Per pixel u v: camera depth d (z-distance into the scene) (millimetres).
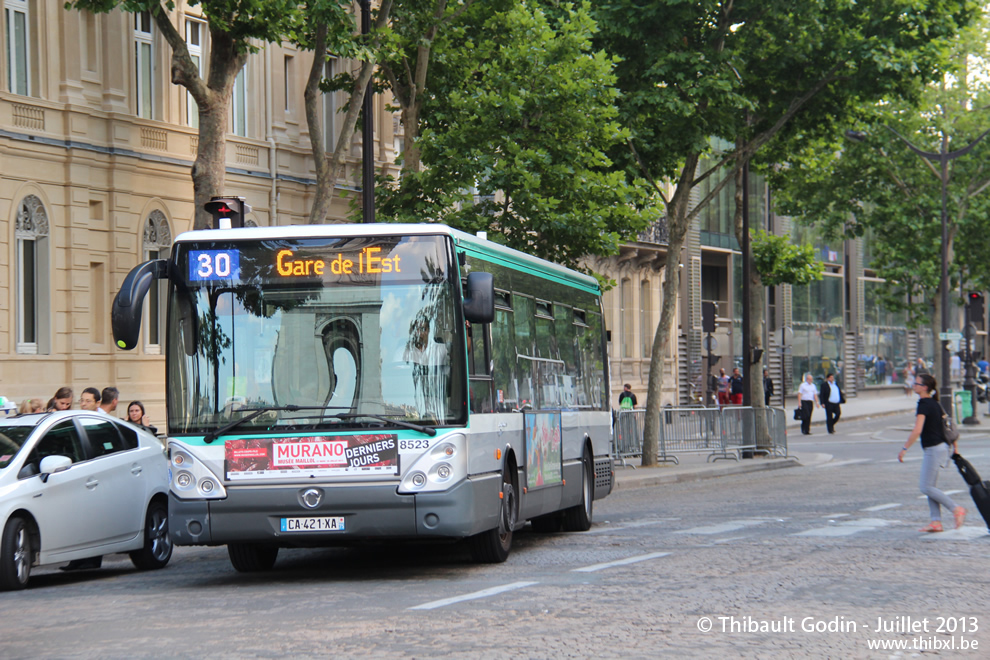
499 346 14133
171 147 30078
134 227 29125
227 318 12742
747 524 17625
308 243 12789
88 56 28391
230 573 14328
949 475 26266
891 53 28547
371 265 12734
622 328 51875
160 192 29781
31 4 27172
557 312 17078
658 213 27375
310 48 23766
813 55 29469
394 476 12398
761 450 34281
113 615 10742
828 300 71688
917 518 18062
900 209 48281
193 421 12648
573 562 13766
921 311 52312
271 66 32750
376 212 24938
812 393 47781
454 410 12547
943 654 8461
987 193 50406
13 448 13750
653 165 29297
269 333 12703
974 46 46562
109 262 28672
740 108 29406
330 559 15445
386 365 12578
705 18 28828
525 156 23797
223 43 21578
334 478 12430
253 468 12508
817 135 32375
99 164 28312
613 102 27875
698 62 27578
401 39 22438
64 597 12266
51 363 27328
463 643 8836
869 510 19328
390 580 12711
